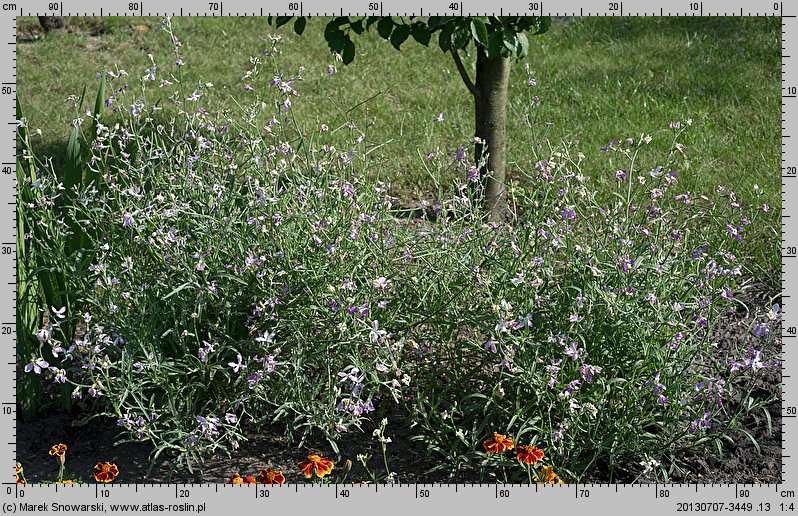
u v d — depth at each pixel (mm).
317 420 3412
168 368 3426
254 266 3508
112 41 9281
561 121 7145
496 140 5473
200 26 9680
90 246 3891
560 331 3297
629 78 8141
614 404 3494
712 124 6988
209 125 4121
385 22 5016
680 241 3895
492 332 3234
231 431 3342
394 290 3740
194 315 3385
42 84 8219
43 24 9531
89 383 3805
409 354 3818
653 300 3252
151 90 8000
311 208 3783
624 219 3701
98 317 3893
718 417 3738
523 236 3688
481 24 4742
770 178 6043
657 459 3420
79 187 3918
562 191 3727
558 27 9703
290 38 9484
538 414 3438
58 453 3285
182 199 3791
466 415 3650
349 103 7707
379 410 3699
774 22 9250
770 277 4855
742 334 4340
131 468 3504
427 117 7340
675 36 9203
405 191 6121
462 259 3623
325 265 3576
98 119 3988
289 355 3598
